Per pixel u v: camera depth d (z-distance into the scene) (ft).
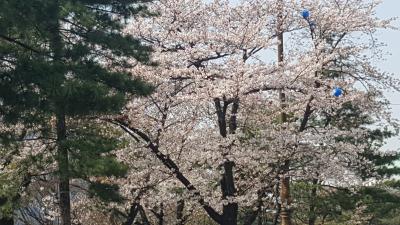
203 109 51.47
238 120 55.57
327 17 54.65
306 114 53.06
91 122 44.91
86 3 41.34
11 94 34.32
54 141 40.83
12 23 34.32
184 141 49.37
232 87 47.24
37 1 34.04
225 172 50.80
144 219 54.29
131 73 41.88
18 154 43.88
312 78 50.42
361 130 52.03
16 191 43.21
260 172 51.85
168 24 52.01
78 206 56.80
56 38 37.50
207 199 49.34
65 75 36.06
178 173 49.42
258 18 53.88
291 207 56.44
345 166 53.47
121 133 51.34
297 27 56.08
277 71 48.96
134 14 42.93
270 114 56.08
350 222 74.54
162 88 47.47
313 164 51.19
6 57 35.83
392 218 95.86
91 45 38.96
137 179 49.14
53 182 47.03
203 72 48.73
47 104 34.76
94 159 39.01
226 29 52.85
